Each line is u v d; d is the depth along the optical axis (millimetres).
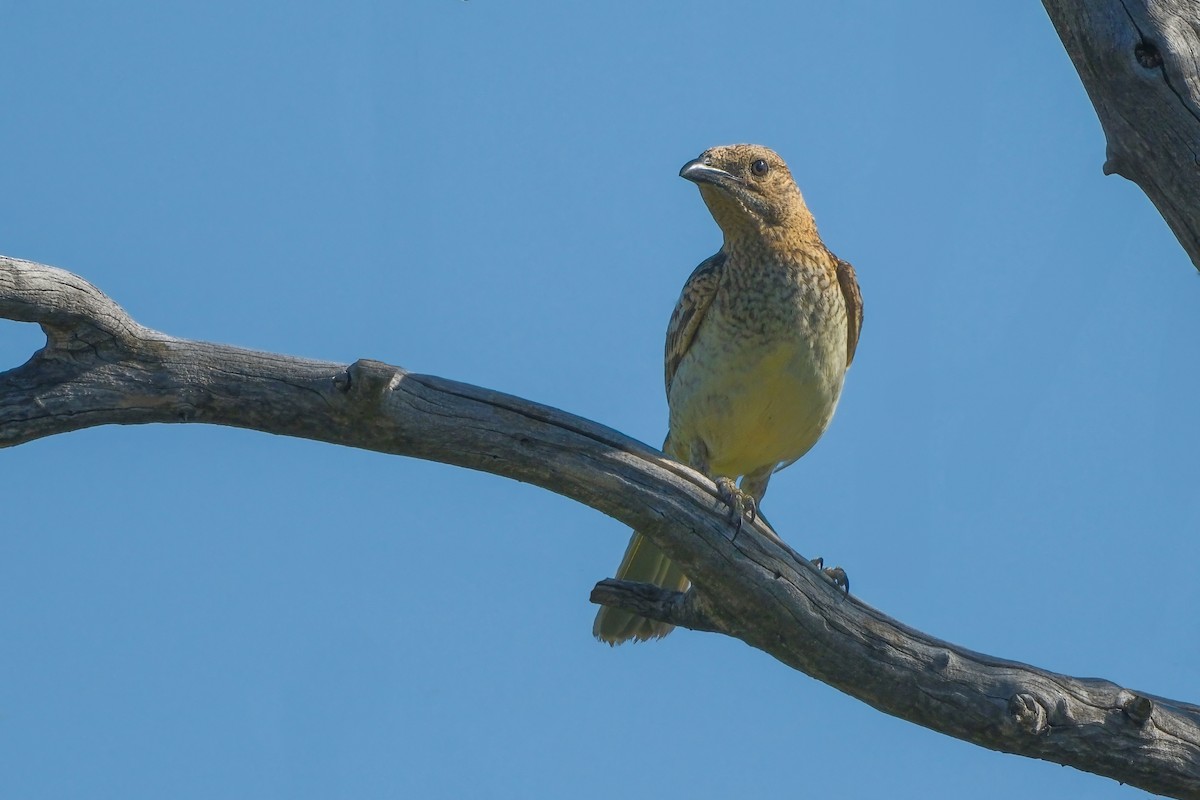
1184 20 10094
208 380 9703
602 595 11289
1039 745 10500
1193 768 10492
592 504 10508
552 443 10250
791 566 10617
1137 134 10203
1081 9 10234
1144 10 10078
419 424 10008
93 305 9352
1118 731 10430
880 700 10766
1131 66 10070
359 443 10117
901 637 10617
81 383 9594
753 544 10547
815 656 10734
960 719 10562
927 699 10578
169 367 9664
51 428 9625
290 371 9742
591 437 10328
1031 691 10445
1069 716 10414
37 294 9141
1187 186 10094
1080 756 10523
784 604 10578
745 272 12828
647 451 10461
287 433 10047
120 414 9727
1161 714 10531
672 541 10516
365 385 9594
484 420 10125
